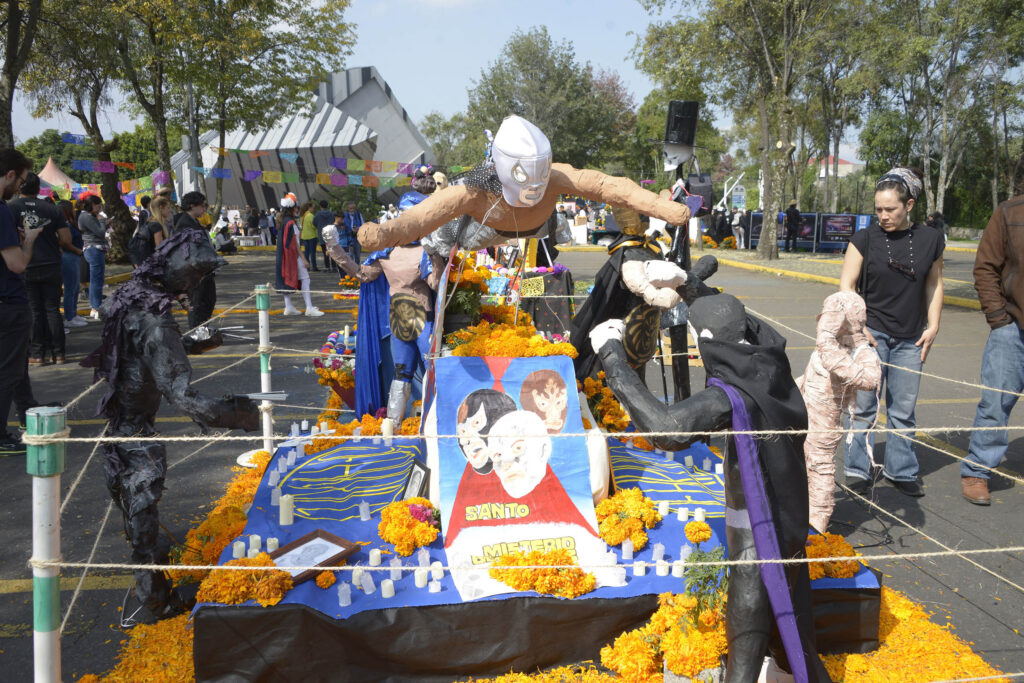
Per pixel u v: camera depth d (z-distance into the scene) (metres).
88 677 3.32
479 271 4.98
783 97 25.36
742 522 3.08
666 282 4.73
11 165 5.67
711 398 3.00
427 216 3.92
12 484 5.73
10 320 5.96
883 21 29.42
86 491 5.59
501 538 3.90
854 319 4.29
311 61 28.89
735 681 2.95
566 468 4.10
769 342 3.17
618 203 4.11
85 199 12.73
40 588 2.53
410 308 5.65
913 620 3.90
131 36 21.38
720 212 33.41
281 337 11.62
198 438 2.98
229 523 4.28
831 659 3.53
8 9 13.84
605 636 3.52
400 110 42.50
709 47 25.80
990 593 4.27
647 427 3.01
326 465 5.23
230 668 3.23
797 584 3.04
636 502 4.16
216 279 19.81
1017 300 5.25
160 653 3.51
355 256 22.73
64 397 8.11
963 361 10.06
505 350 4.20
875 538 4.93
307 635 3.26
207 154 39.12
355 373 6.38
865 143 48.41
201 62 25.25
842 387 4.32
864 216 28.97
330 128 37.06
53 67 17.47
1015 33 30.92
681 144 6.47
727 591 3.22
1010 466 6.38
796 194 49.59
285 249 13.51
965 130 43.84
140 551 3.76
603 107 50.28
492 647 3.43
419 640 3.37
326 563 3.66
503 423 4.10
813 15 24.58
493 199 4.01
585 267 22.19
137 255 10.63
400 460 5.24
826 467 4.43
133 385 3.63
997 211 5.36
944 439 7.10
